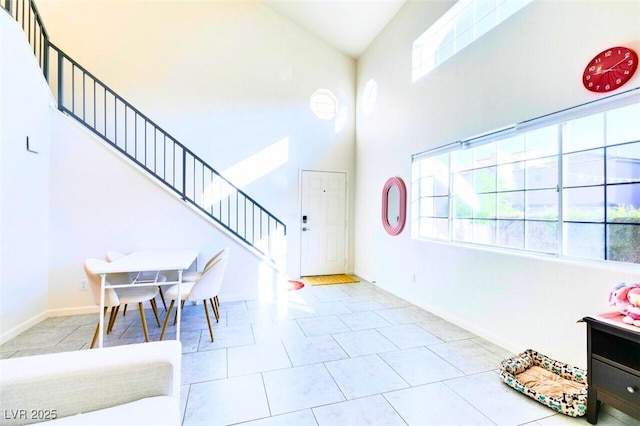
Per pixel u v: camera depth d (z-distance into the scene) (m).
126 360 1.22
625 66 1.76
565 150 2.19
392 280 4.25
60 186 3.20
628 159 1.84
